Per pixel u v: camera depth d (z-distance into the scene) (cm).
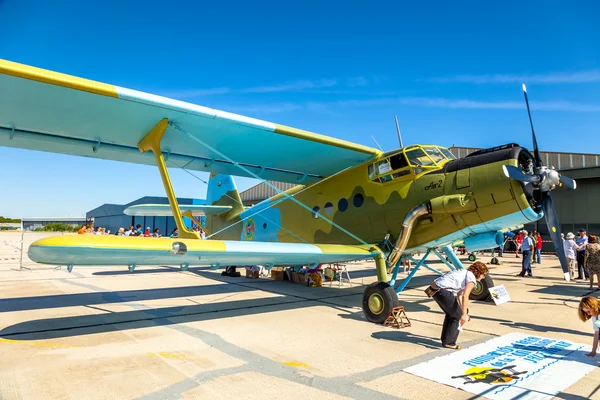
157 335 536
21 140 700
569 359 425
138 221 4066
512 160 593
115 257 496
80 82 523
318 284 1027
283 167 892
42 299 801
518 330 565
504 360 425
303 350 471
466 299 470
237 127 677
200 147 774
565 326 588
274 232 1029
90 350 464
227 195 1277
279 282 1109
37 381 366
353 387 354
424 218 678
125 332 550
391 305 588
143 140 714
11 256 2038
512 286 1041
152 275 1264
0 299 802
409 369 398
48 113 610
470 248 670
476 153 659
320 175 951
